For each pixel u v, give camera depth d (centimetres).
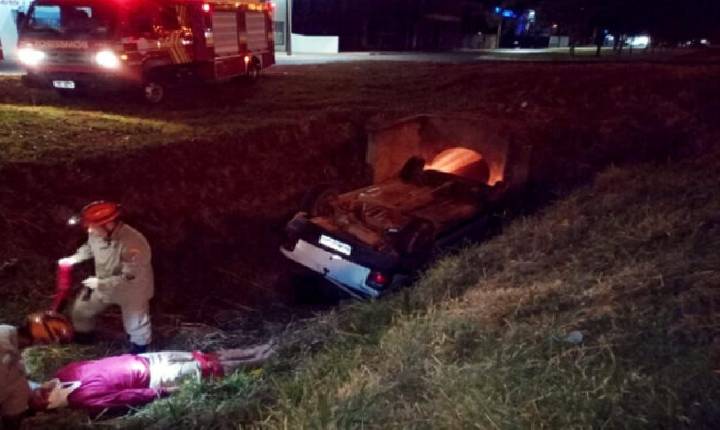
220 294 666
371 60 2647
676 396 287
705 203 623
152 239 668
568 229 610
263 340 546
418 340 403
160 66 1166
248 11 1509
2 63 1900
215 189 794
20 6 2395
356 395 333
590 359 334
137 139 804
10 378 322
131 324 443
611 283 442
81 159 686
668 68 1667
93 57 1056
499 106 1251
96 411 362
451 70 1884
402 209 695
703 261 452
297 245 662
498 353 358
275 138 937
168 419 346
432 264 619
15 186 606
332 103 1234
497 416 288
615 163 1020
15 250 546
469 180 774
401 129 844
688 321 362
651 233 546
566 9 3306
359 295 615
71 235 601
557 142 1044
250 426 334
